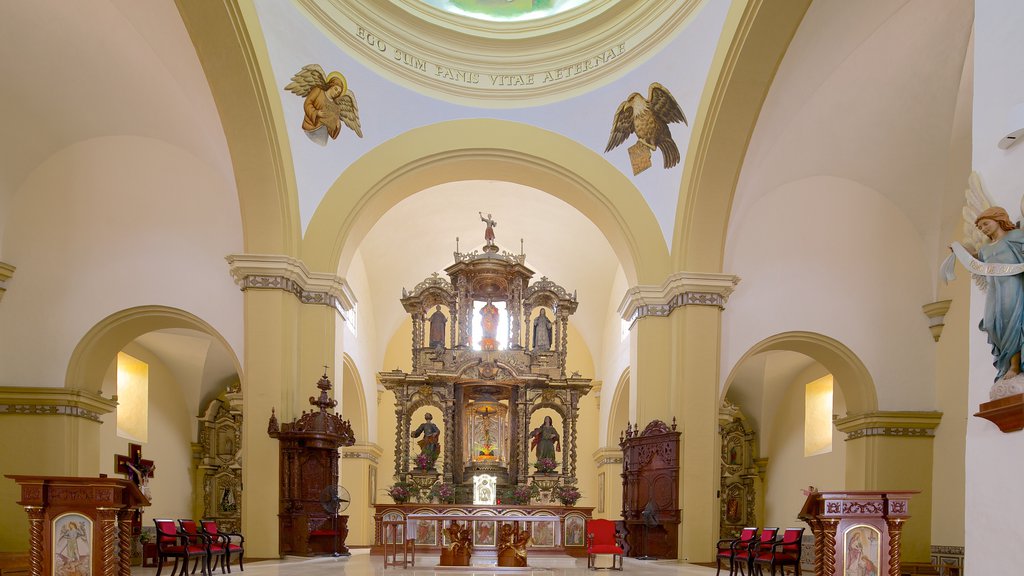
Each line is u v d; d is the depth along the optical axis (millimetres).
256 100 12445
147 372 18797
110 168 14258
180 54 12125
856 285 15094
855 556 8023
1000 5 5215
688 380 14375
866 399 14977
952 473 14367
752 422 21609
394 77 15023
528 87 15625
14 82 12648
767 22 11539
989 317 4988
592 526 12812
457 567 12383
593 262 23797
